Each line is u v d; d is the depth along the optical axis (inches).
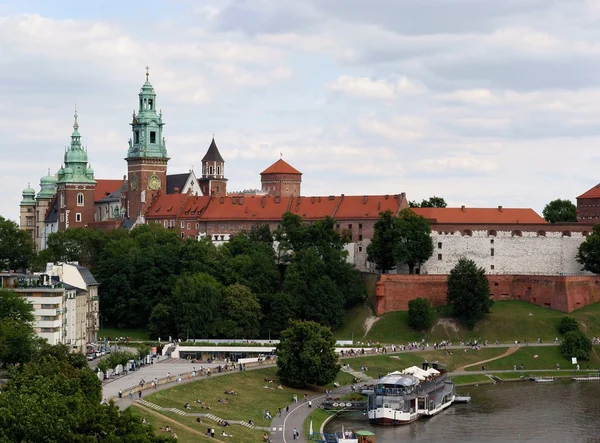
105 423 5964.6
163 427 7780.5
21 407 5757.9
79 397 6250.0
